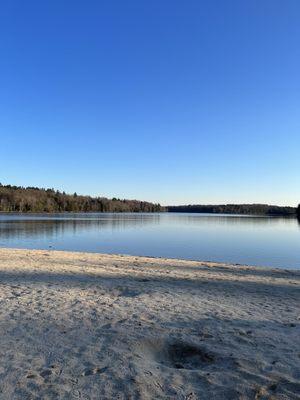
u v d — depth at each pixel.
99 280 14.03
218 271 18.56
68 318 8.65
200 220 115.31
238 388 5.29
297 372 5.80
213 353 6.57
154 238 46.56
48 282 13.34
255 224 90.94
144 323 8.26
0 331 7.66
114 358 6.36
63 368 5.96
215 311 9.55
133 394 5.14
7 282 13.20
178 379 5.60
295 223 99.69
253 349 6.75
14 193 158.50
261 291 12.90
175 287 13.08
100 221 94.69
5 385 5.36
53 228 62.00
